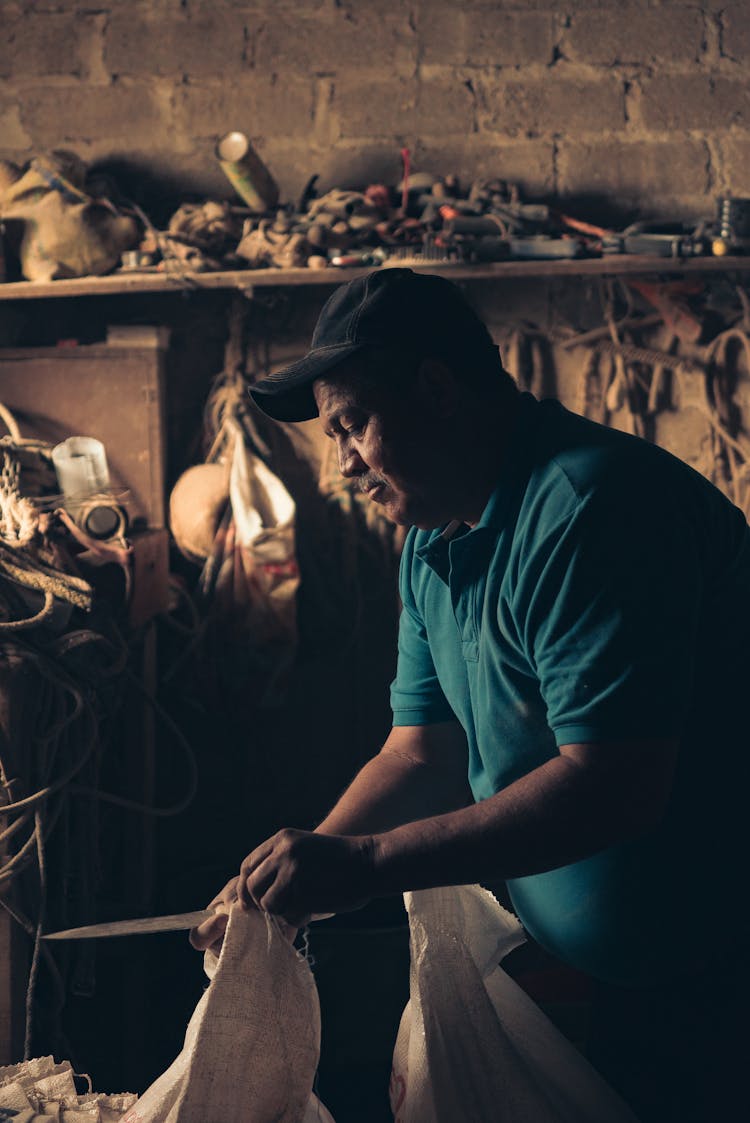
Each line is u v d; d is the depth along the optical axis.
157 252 2.60
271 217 2.67
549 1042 1.39
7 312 2.79
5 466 2.36
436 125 2.79
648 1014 1.38
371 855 1.16
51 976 2.27
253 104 2.79
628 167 2.79
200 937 1.33
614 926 1.33
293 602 2.67
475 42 2.78
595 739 1.14
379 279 1.23
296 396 1.30
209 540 2.70
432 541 1.38
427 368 1.21
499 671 1.29
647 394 2.81
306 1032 1.23
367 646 2.85
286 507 2.66
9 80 2.79
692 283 2.72
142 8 2.78
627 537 1.16
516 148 2.79
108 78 2.79
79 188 2.65
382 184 2.79
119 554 2.24
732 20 2.78
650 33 2.78
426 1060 1.29
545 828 1.14
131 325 2.74
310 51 2.78
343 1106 2.55
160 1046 2.71
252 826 2.87
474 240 2.54
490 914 1.41
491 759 1.36
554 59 2.78
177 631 2.75
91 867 2.22
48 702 2.08
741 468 2.77
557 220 2.67
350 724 2.86
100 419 2.71
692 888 1.30
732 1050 1.33
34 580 2.04
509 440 1.28
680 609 1.17
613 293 2.78
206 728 2.84
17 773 2.01
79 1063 2.74
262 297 2.78
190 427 2.82
